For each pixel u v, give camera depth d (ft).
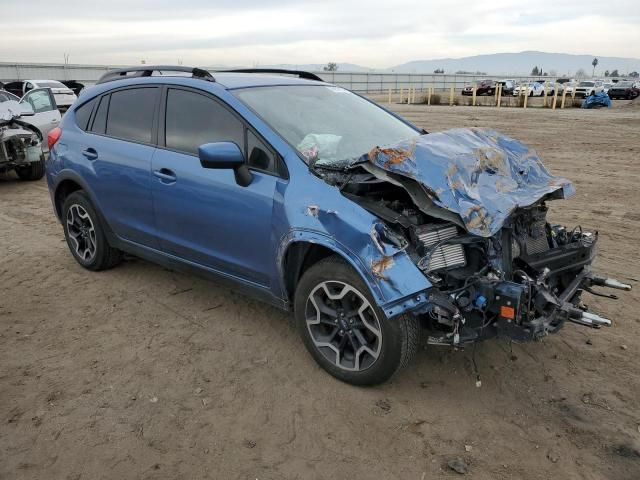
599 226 22.33
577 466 9.12
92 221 16.61
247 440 9.77
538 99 128.98
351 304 10.87
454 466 9.08
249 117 12.27
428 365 12.00
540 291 9.97
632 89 134.92
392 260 9.57
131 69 16.21
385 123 14.74
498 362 12.10
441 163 10.25
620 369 11.85
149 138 14.51
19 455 9.41
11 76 156.04
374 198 10.66
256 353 12.57
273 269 11.75
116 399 10.93
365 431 9.97
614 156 39.83
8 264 18.33
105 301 15.34
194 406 10.71
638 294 15.57
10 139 31.63
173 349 12.78
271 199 11.41
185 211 13.32
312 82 15.35
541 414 10.41
